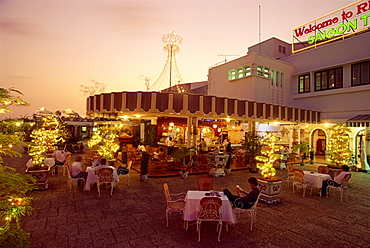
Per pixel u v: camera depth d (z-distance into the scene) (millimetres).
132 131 26031
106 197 7625
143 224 5535
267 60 18906
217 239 4879
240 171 13039
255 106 12516
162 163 12555
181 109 10391
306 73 19406
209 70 22984
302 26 19906
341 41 17062
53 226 5312
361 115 15391
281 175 12289
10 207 3025
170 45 15109
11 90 3258
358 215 6520
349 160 12867
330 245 4754
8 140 3148
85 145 28016
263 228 5516
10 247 3031
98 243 4578
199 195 5531
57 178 10258
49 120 12703
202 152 15867
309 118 16250
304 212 6684
